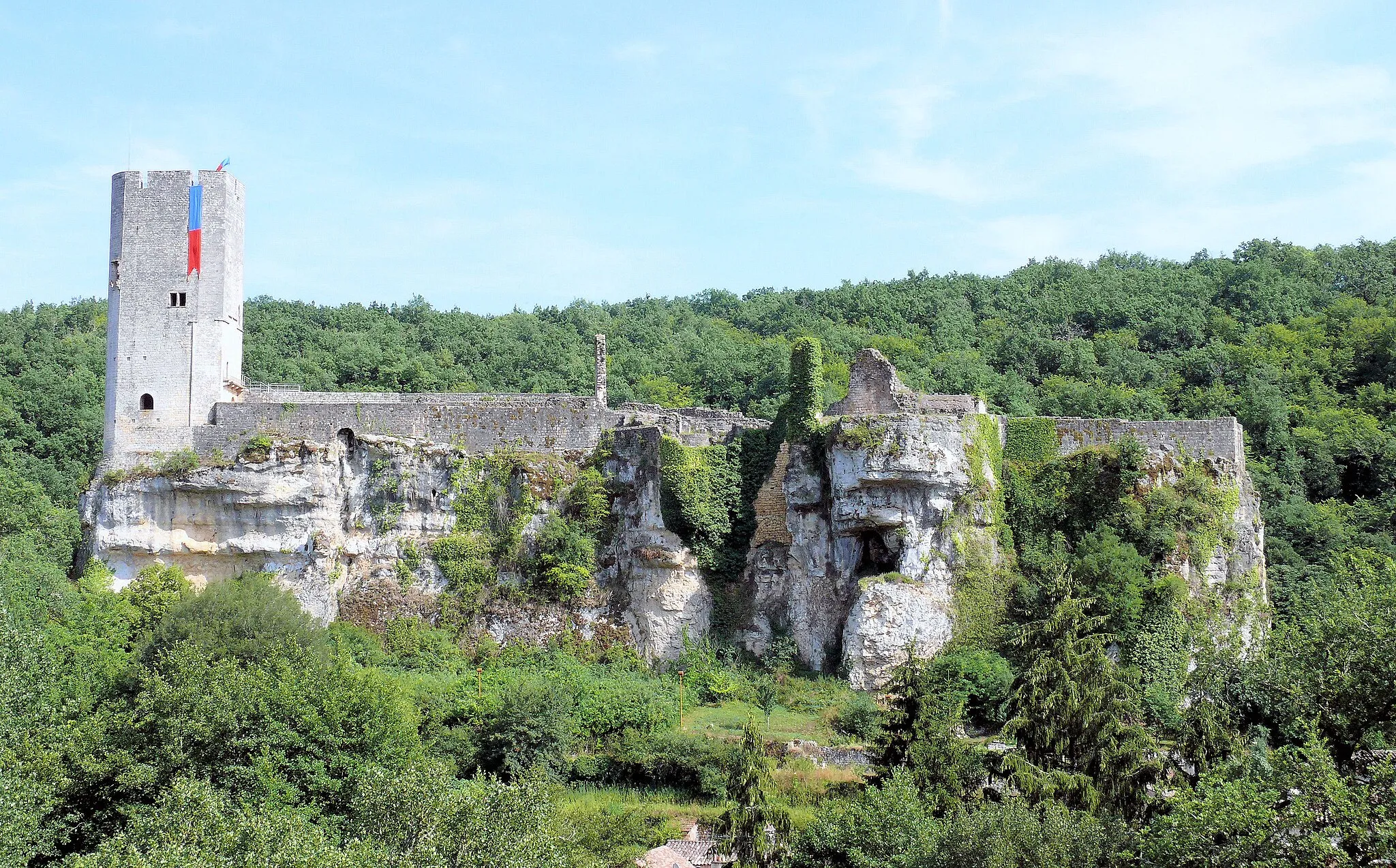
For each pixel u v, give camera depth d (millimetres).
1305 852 33438
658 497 66562
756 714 59750
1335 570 65750
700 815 50625
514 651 65375
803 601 65250
